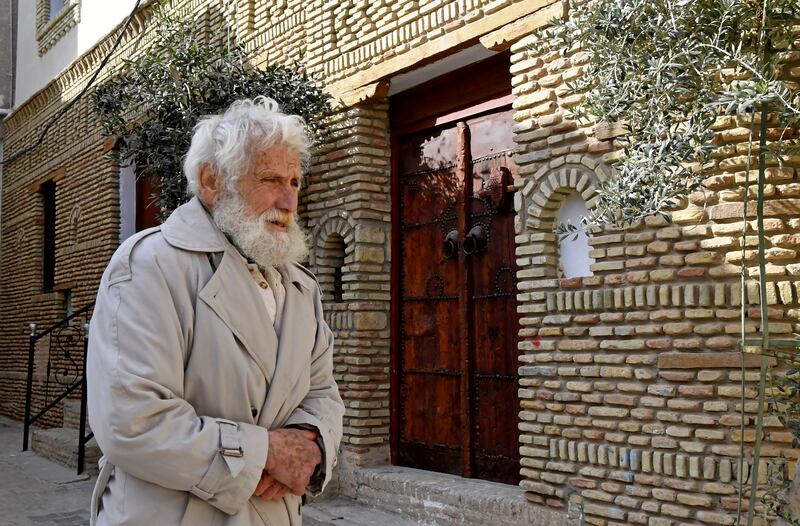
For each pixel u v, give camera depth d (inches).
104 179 378.9
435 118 240.4
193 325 76.9
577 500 171.5
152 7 335.6
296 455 78.0
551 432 178.5
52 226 459.5
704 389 149.6
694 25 114.9
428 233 241.8
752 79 109.3
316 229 258.7
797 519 124.5
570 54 176.6
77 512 249.9
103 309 74.7
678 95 118.4
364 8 239.5
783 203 142.4
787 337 140.9
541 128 184.2
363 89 241.3
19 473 308.8
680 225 155.3
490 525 191.5
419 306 242.7
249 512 76.5
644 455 158.9
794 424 119.7
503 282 215.5
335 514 221.8
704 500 148.4
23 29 516.1
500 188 217.9
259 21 285.6
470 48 211.3
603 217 136.4
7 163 515.5
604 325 169.3
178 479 71.2
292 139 81.5
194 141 81.8
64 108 399.9
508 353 212.2
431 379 237.0
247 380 77.8
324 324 93.2
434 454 233.8
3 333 496.7
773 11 113.7
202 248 78.9
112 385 70.7
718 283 149.6
